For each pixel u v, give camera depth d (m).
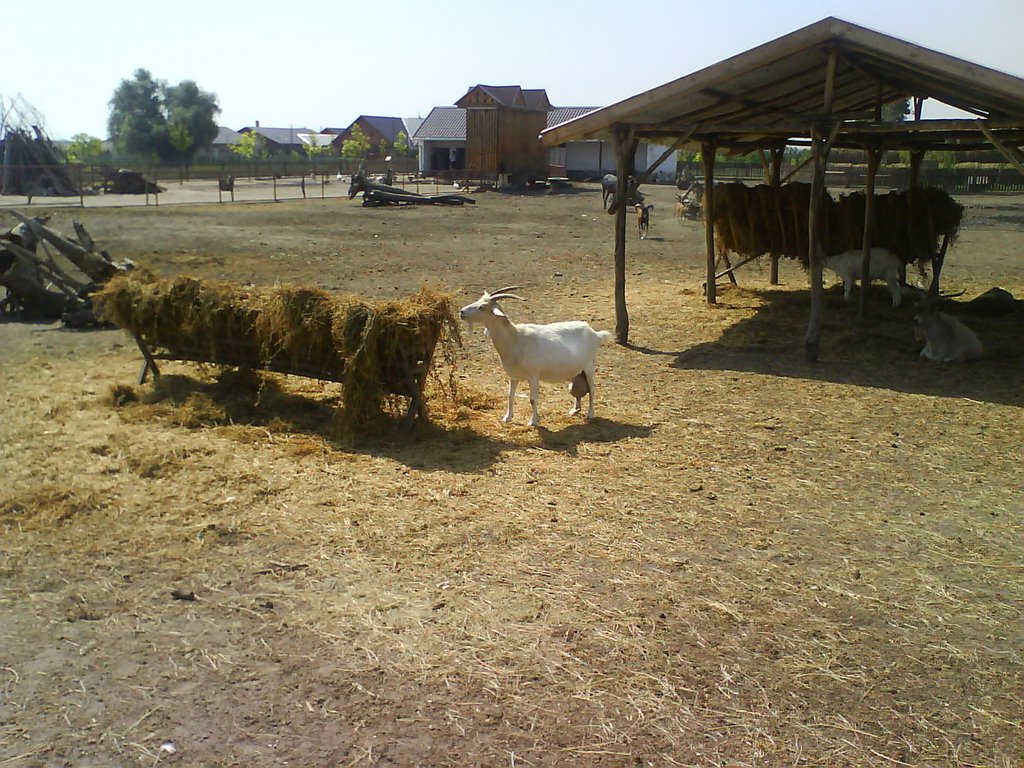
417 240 25.92
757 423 8.75
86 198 41.84
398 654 4.61
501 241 26.09
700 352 12.03
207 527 6.12
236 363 9.14
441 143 62.50
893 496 6.87
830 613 5.09
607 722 4.08
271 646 4.69
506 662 4.55
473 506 6.55
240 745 3.89
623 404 9.45
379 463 7.45
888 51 9.69
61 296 14.57
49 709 4.13
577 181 60.53
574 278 19.08
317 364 8.60
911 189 15.21
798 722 4.10
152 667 4.49
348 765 3.77
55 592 5.23
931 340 11.56
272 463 7.40
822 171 10.98
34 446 7.70
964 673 4.51
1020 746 3.94
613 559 5.73
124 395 9.32
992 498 6.83
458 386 9.74
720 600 5.22
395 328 7.93
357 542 5.93
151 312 9.26
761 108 13.64
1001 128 9.97
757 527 6.27
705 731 4.02
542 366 8.36
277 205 38.31
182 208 35.12
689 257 23.08
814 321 11.38
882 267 14.98
